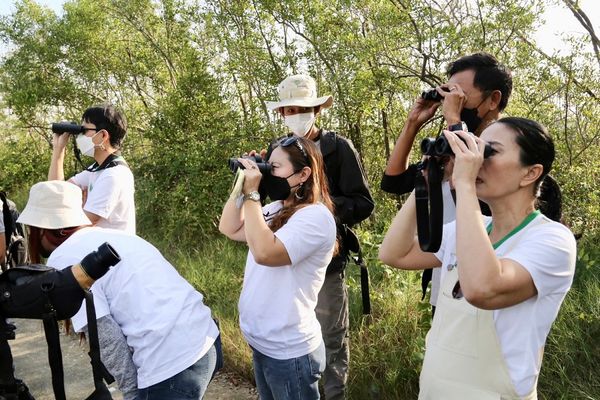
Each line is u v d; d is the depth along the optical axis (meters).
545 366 2.85
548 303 1.39
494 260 1.31
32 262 2.18
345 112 5.59
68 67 9.45
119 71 9.13
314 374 2.18
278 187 2.15
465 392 1.43
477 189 1.47
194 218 6.09
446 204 1.96
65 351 4.13
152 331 1.89
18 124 10.50
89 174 3.30
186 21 7.30
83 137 3.06
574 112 5.05
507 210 1.47
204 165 6.44
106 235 2.05
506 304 1.34
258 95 6.51
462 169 1.37
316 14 5.64
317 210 2.14
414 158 5.47
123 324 1.92
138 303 1.91
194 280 4.80
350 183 2.80
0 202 3.31
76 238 2.01
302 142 2.24
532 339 1.38
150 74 8.70
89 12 8.88
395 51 5.51
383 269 4.01
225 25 6.55
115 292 1.92
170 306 1.96
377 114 5.69
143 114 8.32
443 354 1.48
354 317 3.62
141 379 1.89
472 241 1.32
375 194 5.75
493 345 1.40
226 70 6.70
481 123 2.03
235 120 6.73
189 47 7.22
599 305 3.19
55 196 2.07
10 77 9.95
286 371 2.13
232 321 4.00
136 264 1.98
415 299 3.54
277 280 2.12
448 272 1.56
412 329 3.37
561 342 2.95
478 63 2.01
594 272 3.63
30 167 10.34
